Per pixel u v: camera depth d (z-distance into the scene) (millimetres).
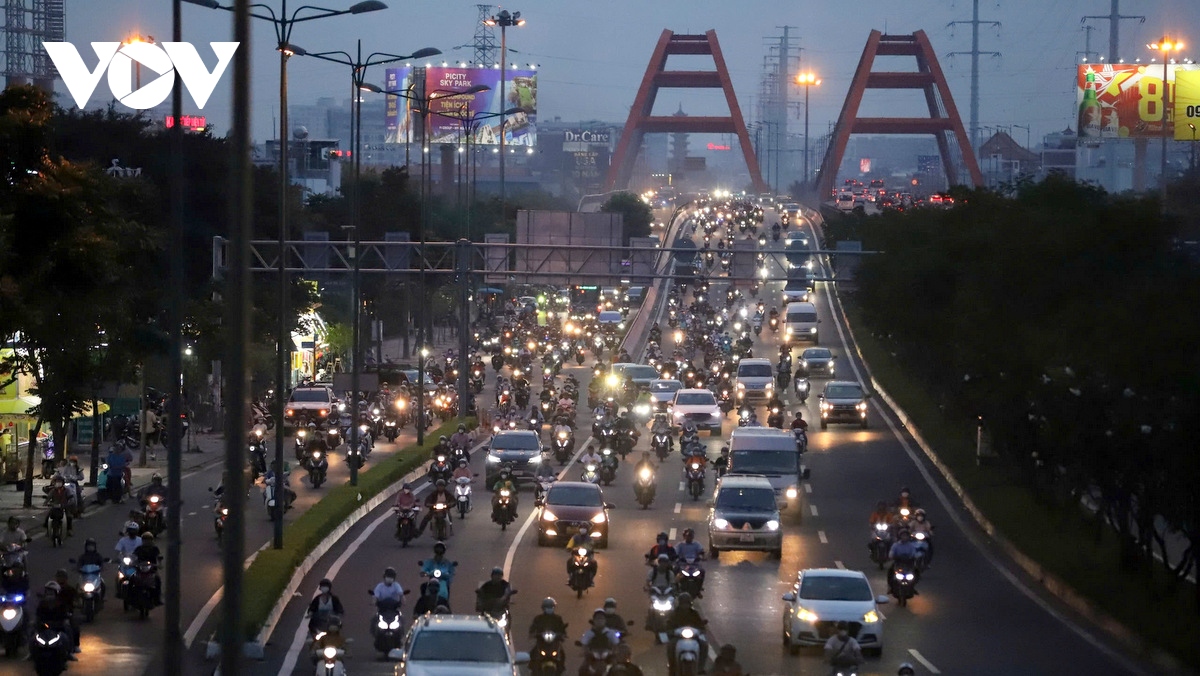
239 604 29984
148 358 114250
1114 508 79250
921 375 168500
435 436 149875
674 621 54062
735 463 101250
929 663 57062
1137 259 75938
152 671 52469
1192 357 61625
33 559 78250
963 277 107812
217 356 134750
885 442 144000
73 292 81688
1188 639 57594
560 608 67688
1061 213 86000
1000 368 91500
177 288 46438
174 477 41344
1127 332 64000
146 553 64250
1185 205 155625
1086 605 69500
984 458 117562
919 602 72062
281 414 80438
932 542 88188
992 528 94562
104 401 120188
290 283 161750
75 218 78438
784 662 56906
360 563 79875
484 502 107812
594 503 87125
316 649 52688
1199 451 63281
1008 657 58531
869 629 57812
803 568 81312
